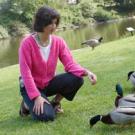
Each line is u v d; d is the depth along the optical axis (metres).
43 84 4.40
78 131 3.88
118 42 13.27
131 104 3.65
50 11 4.20
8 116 4.93
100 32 32.84
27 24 40.81
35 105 4.23
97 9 44.81
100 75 6.94
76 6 43.84
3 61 24.27
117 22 41.56
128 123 3.68
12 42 35.41
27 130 4.15
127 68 7.37
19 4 40.91
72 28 41.00
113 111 3.61
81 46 25.33
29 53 4.28
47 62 4.34
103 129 3.83
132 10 47.41
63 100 5.15
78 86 4.44
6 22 39.75
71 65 4.42
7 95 6.89
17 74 10.09
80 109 4.64
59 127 4.09
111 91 5.39
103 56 10.46
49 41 4.34
